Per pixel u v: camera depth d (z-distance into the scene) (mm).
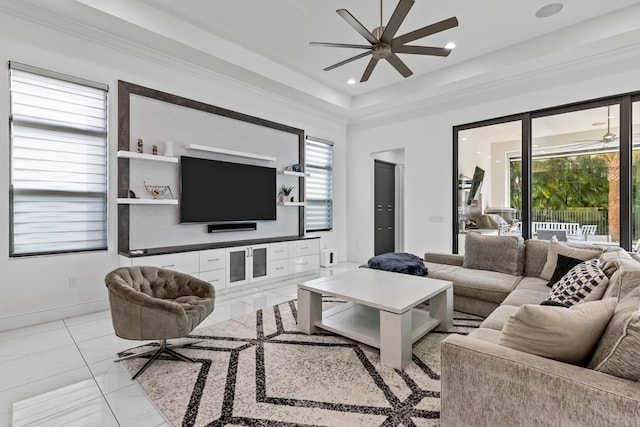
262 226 4910
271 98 4961
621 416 900
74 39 3098
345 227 6465
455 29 3465
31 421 1606
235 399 1796
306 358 2277
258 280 4371
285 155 5258
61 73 3023
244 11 3207
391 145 5723
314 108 5492
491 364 1146
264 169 4852
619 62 3541
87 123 3221
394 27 2369
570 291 2074
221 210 4297
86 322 2959
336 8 3152
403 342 2117
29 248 2908
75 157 3158
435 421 1615
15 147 2828
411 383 1958
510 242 3373
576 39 3359
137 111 3549
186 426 1578
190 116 4027
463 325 2869
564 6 3061
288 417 1646
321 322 2707
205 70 4023
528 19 3283
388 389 1895
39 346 2455
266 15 3275
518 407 1088
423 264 3686
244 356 2307
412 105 5293
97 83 3242
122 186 3426
